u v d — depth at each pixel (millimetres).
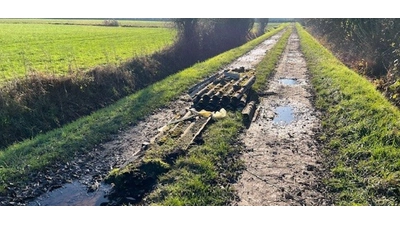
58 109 11664
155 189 7266
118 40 34312
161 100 13469
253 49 31906
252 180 7594
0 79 14359
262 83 16547
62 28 50125
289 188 7277
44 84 11852
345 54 24547
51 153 8773
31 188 7492
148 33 43656
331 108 12391
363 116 10500
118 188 7375
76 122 11156
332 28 30641
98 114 11828
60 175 8031
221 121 10891
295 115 12203
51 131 10562
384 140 8711
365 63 19047
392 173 7273
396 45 16125
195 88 14805
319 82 16781
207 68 19844
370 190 6953
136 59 17469
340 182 7355
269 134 10320
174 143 9031
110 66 15125
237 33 36531
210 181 7488
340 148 8977
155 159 7977
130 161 8562
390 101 12516
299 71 20406
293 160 8547
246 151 9078
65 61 20516
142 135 10383
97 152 9227
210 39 28219
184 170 7793
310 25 56656
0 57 21250
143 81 16500
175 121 10859
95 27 54812
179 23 23438
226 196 6973
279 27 79312
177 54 21719
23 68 17516
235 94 12680
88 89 13125
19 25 54000
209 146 9031
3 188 7320
